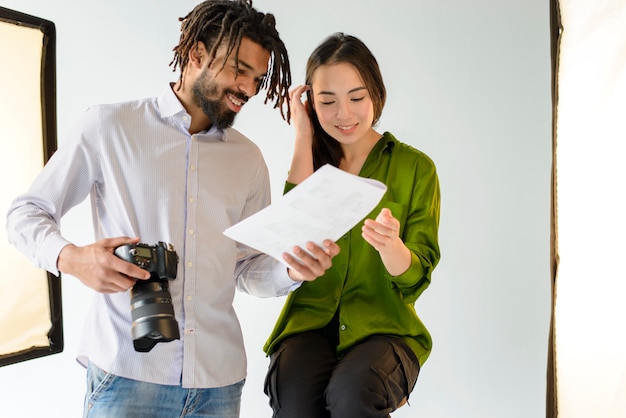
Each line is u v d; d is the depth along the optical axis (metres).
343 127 2.10
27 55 2.54
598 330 1.47
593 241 1.49
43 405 3.04
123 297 1.78
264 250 1.73
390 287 2.07
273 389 1.98
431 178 2.16
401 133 2.96
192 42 1.87
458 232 2.92
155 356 1.78
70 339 3.06
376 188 1.59
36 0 3.07
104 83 3.08
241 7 1.88
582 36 1.56
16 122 2.52
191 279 1.83
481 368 2.89
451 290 2.92
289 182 2.17
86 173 1.84
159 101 1.91
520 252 2.88
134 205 1.83
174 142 1.88
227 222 1.91
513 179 2.89
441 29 2.95
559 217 1.71
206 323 1.85
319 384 1.97
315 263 1.75
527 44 2.89
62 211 1.83
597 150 1.47
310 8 3.03
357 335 2.04
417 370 2.04
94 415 1.75
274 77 1.94
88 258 1.63
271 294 1.98
